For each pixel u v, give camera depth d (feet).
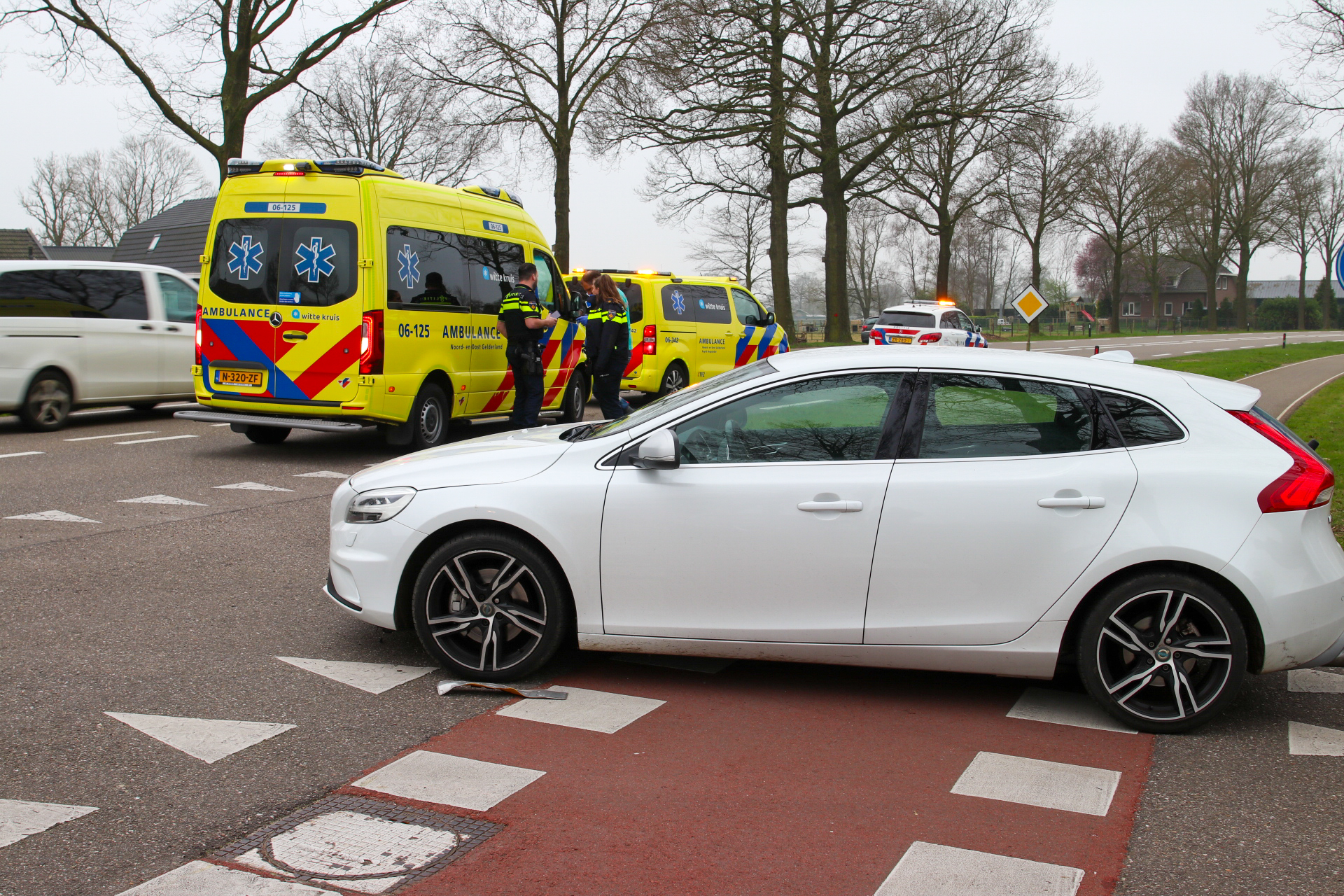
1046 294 310.65
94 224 232.32
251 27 72.02
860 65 91.20
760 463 13.74
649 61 90.17
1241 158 211.20
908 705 13.99
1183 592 12.86
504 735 12.64
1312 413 51.70
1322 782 11.80
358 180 30.91
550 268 40.98
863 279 265.95
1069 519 13.07
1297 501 12.89
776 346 58.59
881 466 13.48
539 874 9.39
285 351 31.32
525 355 36.50
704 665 15.39
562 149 96.99
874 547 13.37
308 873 9.31
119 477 29.35
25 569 19.61
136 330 40.86
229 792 10.93
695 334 52.80
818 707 13.83
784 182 105.91
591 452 14.17
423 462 14.96
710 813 10.71
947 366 13.84
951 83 94.94
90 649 15.38
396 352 31.73
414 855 9.69
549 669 15.06
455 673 14.42
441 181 114.83
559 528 13.89
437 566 14.24
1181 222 215.92
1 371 36.63
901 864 9.74
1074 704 14.19
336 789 11.07
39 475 29.32
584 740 12.54
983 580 13.25
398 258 31.91
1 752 11.75
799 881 9.38
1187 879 9.59
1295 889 9.46
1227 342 169.68
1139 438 13.34
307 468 31.99
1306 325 270.87
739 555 13.58
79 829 10.04
